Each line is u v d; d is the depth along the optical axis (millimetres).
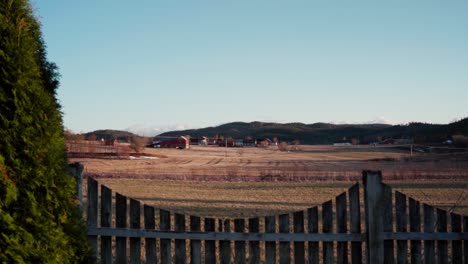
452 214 6297
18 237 4461
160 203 21469
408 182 31375
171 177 36438
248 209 19391
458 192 25750
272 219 6375
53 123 5105
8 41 4746
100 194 6680
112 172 44344
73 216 5340
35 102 4918
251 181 33312
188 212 18484
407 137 150625
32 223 4664
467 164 51875
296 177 35125
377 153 101188
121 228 6504
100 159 66375
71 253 5098
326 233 6250
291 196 24312
